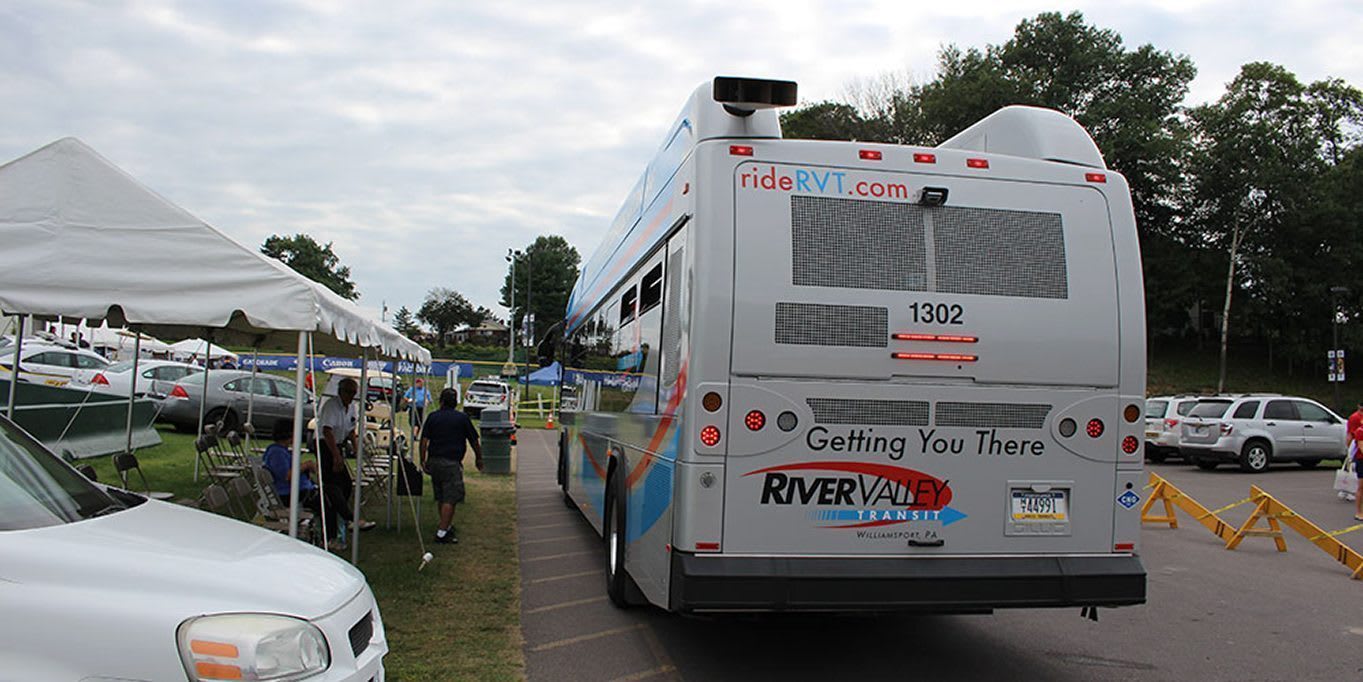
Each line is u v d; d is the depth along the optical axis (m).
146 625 2.86
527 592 7.79
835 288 5.03
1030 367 5.20
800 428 4.94
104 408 14.95
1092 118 48.72
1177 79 50.56
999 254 5.25
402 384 27.14
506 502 13.54
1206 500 15.54
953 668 5.85
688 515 4.84
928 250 5.17
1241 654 6.28
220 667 2.88
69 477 4.02
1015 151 5.75
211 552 3.41
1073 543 5.21
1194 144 51.88
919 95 45.88
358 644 3.46
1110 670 5.87
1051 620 7.23
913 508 5.04
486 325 127.88
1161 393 48.62
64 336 31.59
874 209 5.15
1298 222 49.94
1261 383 50.00
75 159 5.53
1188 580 8.93
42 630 2.77
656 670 5.70
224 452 15.03
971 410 5.11
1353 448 13.38
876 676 5.64
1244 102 50.28
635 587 7.00
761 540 4.89
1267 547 11.00
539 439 29.31
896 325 5.06
